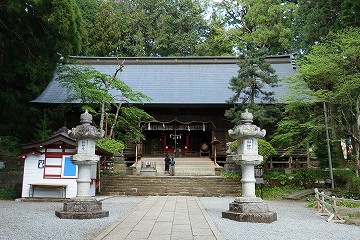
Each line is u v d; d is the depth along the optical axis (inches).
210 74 1331.2
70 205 377.4
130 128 955.3
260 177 640.4
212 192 708.0
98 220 355.9
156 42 1733.5
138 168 954.7
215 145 1029.8
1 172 684.7
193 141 1363.2
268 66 842.8
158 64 1403.8
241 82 832.3
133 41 1798.7
